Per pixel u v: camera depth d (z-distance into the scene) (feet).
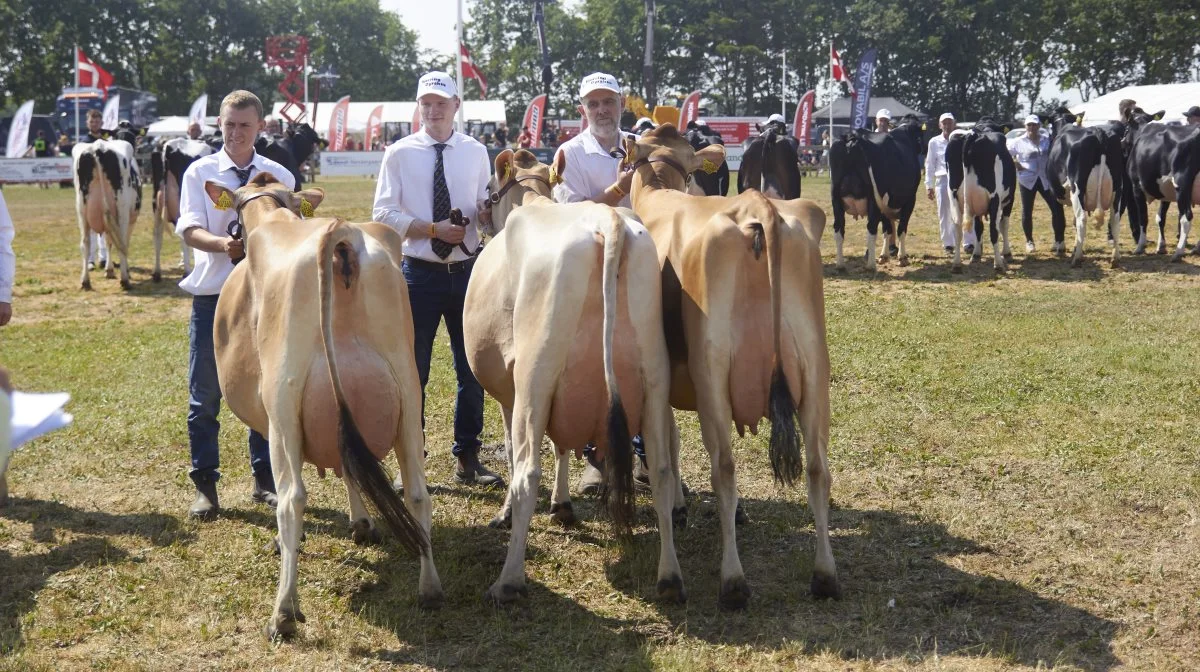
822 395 14.82
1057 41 223.10
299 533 14.05
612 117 19.62
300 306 13.76
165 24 269.64
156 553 17.30
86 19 251.19
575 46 255.91
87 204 44.70
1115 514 18.11
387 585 16.16
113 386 27.68
